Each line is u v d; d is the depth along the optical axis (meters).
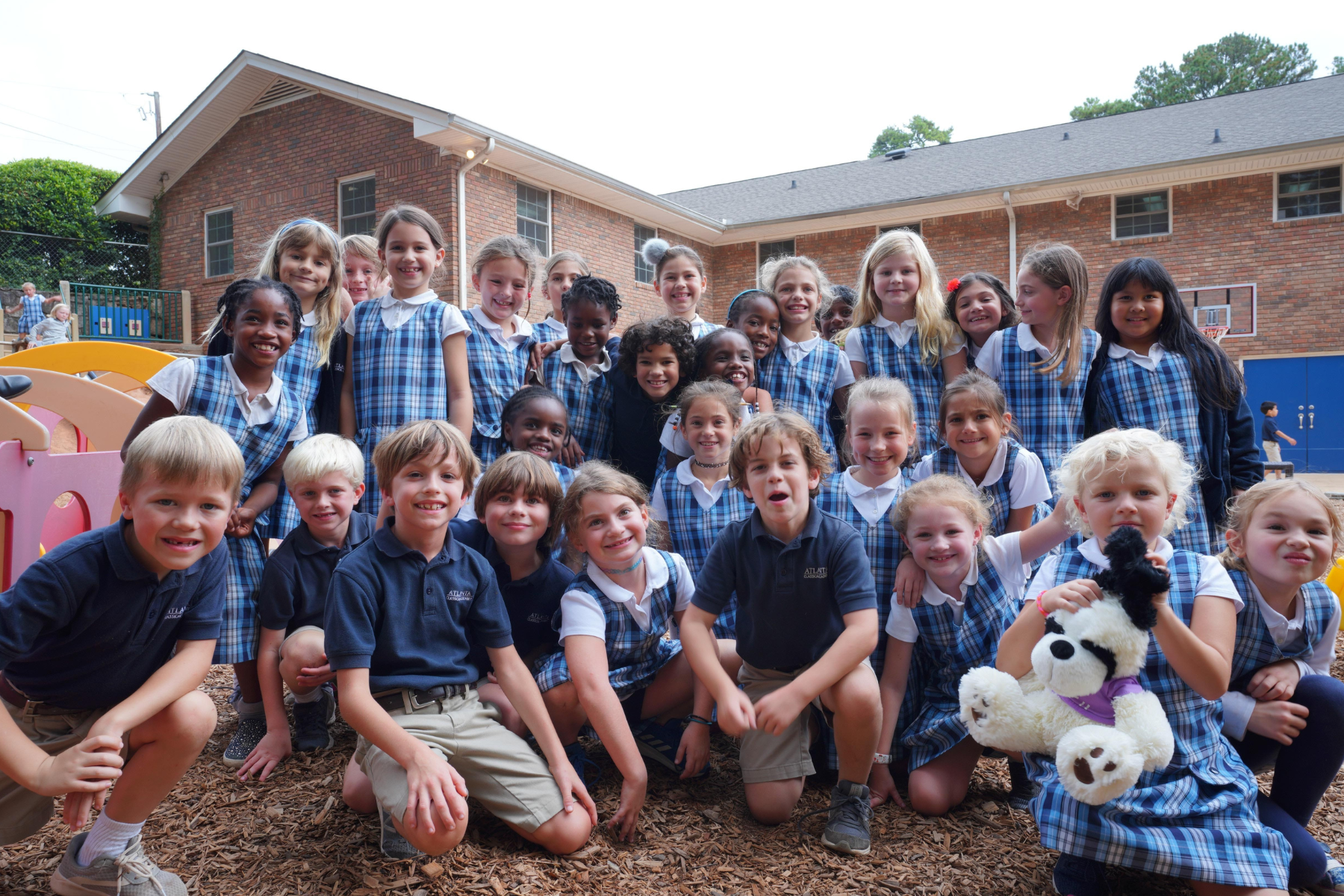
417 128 11.78
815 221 16.52
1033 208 15.41
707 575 2.31
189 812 2.15
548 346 3.90
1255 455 3.34
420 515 2.10
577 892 1.85
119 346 5.32
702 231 16.83
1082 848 1.75
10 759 1.57
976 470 2.82
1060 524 2.33
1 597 1.62
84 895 1.73
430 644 2.13
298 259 3.15
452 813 1.80
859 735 2.10
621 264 15.12
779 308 3.82
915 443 3.36
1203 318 14.74
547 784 2.04
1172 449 1.99
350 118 12.80
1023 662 1.99
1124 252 14.97
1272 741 2.05
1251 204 14.35
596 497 2.31
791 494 2.20
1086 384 3.43
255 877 1.85
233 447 1.77
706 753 2.40
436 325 3.39
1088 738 1.70
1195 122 16.92
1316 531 1.98
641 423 3.50
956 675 2.44
